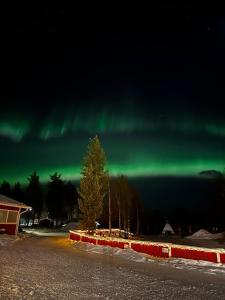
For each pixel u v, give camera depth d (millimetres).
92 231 28828
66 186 78062
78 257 17016
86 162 30234
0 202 28391
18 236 29469
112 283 10328
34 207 71312
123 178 43531
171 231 72875
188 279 11562
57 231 53062
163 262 15320
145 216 75875
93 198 29312
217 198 54312
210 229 64125
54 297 8125
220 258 14422
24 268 12312
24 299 7750
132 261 16078
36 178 72812
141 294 8992
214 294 9305
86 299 8133
